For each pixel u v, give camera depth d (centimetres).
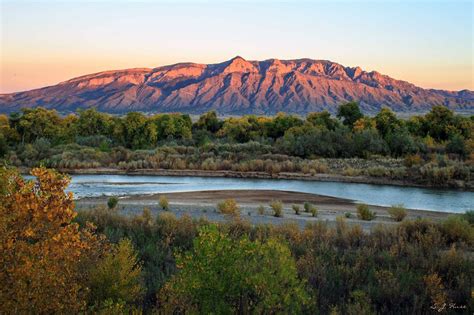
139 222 1593
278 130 8006
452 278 960
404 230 1466
